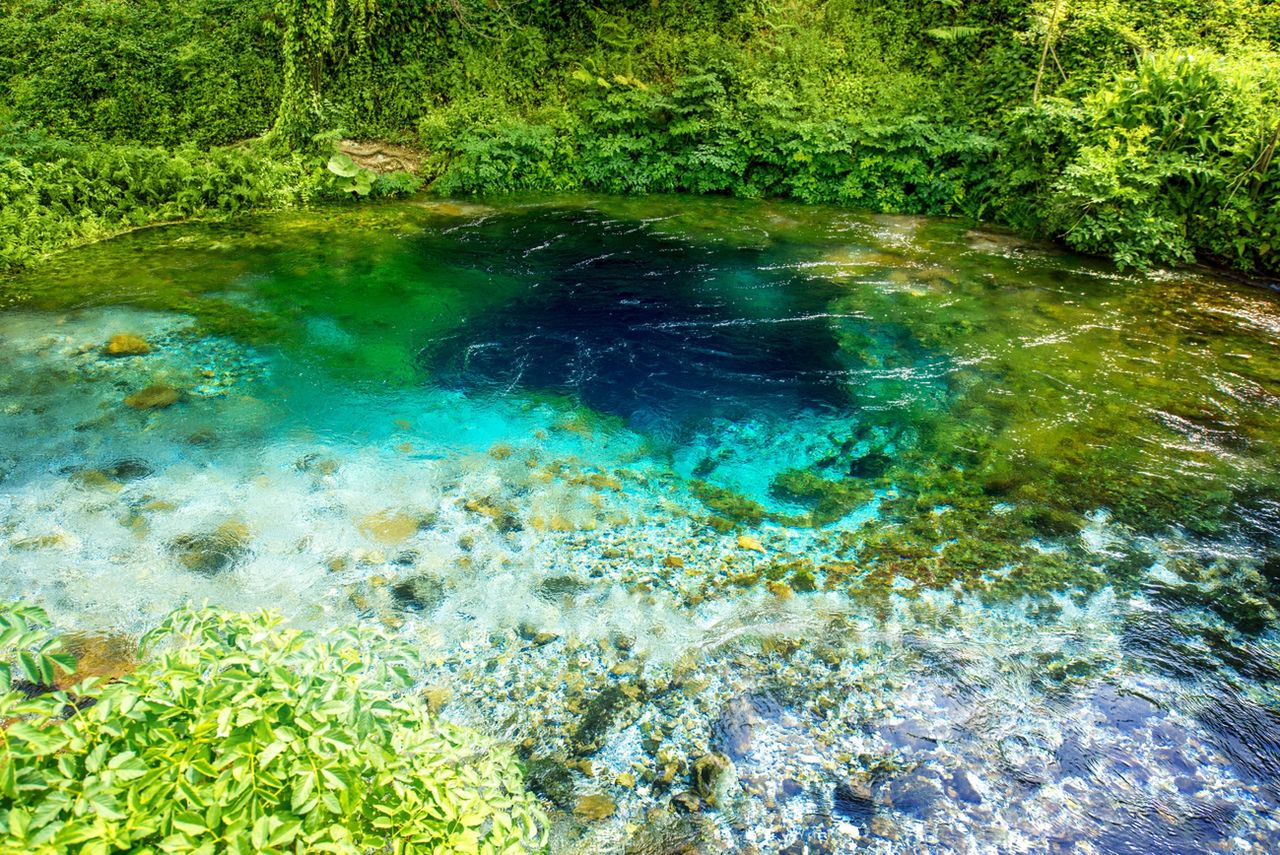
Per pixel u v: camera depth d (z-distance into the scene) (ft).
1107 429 19.20
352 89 40.60
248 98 41.78
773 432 19.08
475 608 13.16
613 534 15.19
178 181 33.99
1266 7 37.06
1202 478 17.34
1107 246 30.71
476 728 10.96
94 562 13.78
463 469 17.13
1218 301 26.73
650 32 43.70
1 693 5.79
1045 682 12.12
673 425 19.31
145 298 25.14
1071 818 10.07
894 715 11.48
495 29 42.60
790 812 10.01
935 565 14.58
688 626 12.98
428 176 39.96
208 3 43.04
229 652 6.78
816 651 12.57
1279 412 20.02
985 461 17.92
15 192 30.42
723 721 11.28
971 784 10.48
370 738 6.68
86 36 40.34
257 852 5.27
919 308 26.21
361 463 17.19
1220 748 11.12
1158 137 30.12
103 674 11.25
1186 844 9.80
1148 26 36.73
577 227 34.60
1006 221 35.06
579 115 41.68
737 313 25.90
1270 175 28.17
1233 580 14.33
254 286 26.63
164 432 18.01
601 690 11.72
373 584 13.58
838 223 35.53
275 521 15.14
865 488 16.92
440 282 27.86
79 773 5.75
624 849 9.48
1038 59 37.70
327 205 36.63
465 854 6.34
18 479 16.01
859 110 39.19
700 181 39.86
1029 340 23.86
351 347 22.70
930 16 42.32
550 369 22.00
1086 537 15.43
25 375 20.04
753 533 15.38
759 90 39.83
